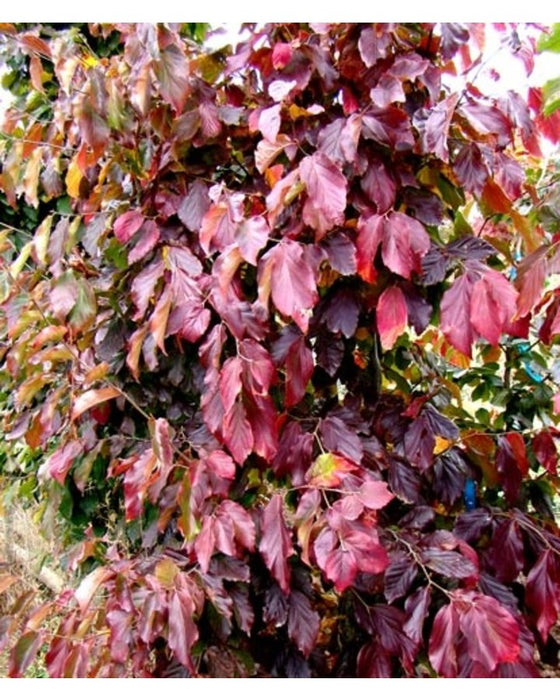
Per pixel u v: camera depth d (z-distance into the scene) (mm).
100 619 947
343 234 892
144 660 905
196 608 826
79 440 1115
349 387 1113
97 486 1468
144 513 1338
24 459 1715
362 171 865
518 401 1383
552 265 764
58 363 1253
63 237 1083
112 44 1671
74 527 1617
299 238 942
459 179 884
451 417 1269
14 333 1090
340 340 1004
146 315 1122
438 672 740
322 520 778
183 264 952
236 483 1018
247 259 787
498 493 1289
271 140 841
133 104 939
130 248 1124
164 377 1215
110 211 1132
